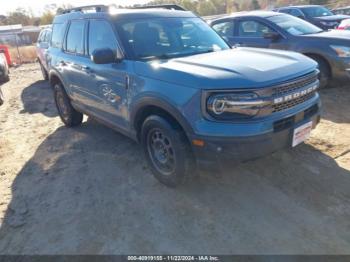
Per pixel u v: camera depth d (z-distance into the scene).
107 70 3.88
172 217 3.10
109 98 4.03
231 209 3.13
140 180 3.79
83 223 3.12
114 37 3.82
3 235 3.06
